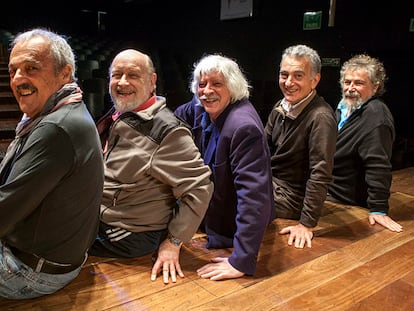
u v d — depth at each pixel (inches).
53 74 47.5
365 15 192.7
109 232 64.3
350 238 77.0
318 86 221.9
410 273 64.6
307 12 224.5
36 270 50.6
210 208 70.3
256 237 60.4
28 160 44.5
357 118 92.0
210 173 63.4
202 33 326.0
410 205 96.8
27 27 454.6
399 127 187.5
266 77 265.0
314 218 76.9
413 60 179.2
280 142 85.0
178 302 54.6
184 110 82.7
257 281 60.4
